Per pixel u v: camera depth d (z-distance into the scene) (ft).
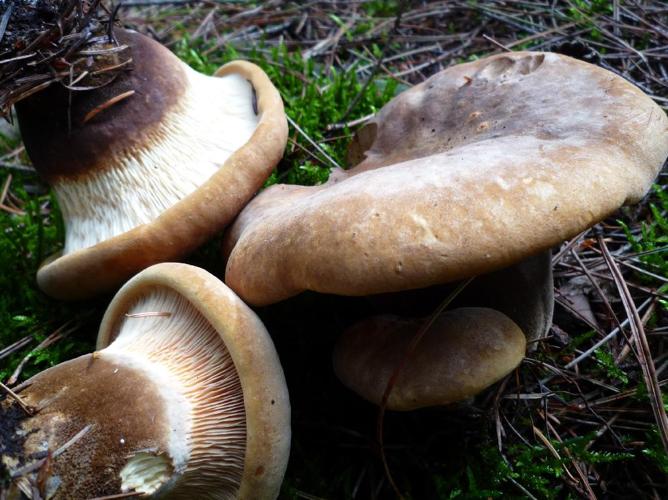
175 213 0.67
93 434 0.51
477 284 0.64
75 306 0.82
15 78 0.64
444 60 1.31
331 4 1.59
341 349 0.61
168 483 0.54
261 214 0.66
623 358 0.71
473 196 0.44
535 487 0.60
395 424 0.67
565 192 0.44
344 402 0.70
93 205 0.73
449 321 0.56
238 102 0.86
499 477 0.61
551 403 0.69
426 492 0.63
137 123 0.71
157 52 0.76
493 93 0.66
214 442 0.55
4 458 0.49
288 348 0.75
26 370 0.76
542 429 0.67
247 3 1.67
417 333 0.55
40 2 0.64
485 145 0.53
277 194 0.72
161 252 0.69
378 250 0.44
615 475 0.63
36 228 0.98
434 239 0.43
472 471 0.62
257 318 0.57
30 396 0.53
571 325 0.76
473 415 0.67
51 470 0.49
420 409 0.67
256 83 0.84
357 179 0.53
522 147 0.50
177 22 1.59
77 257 0.69
